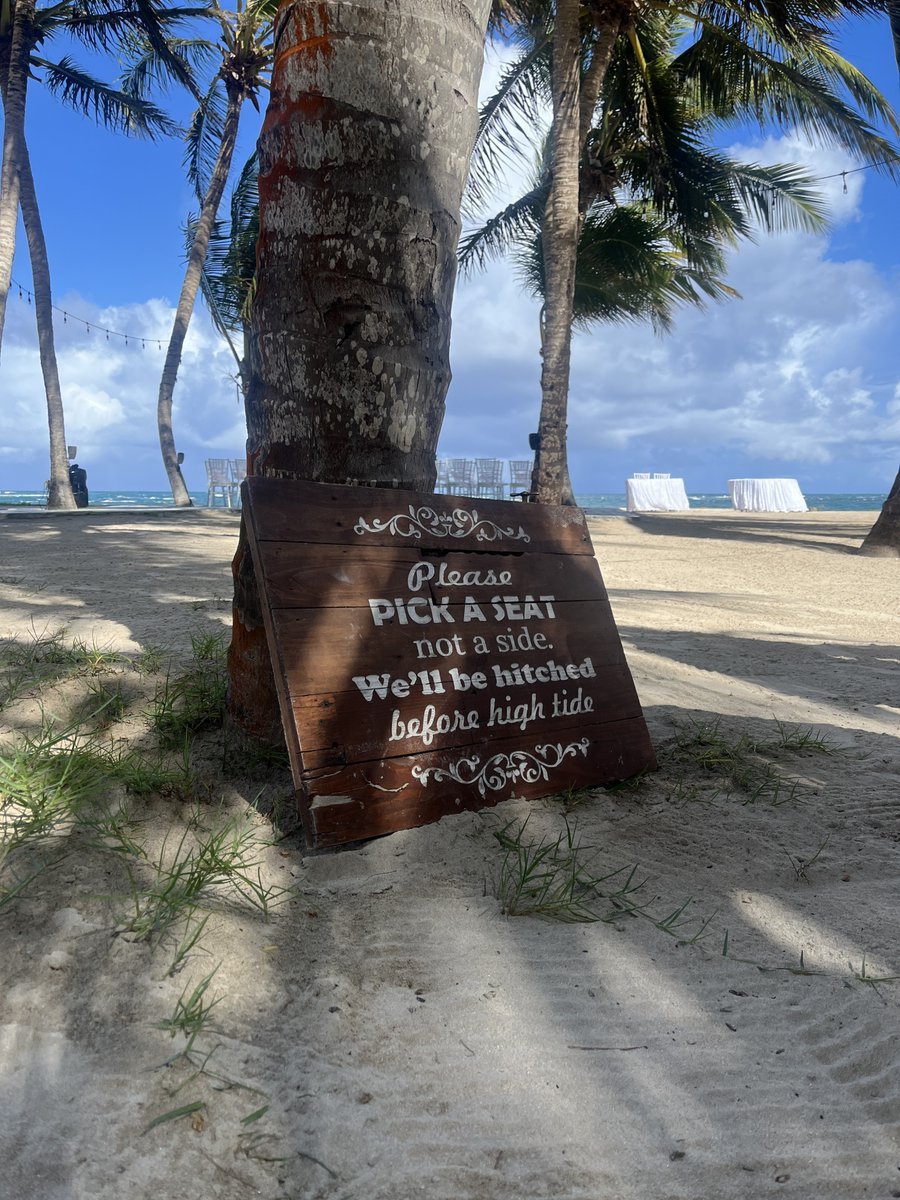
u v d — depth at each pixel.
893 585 10.41
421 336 2.93
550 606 3.30
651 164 17.22
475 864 2.54
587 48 16.05
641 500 31.16
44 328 20.64
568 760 3.09
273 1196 1.43
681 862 2.66
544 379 14.46
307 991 1.93
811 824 2.98
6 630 4.63
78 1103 1.56
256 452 3.02
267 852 2.52
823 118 14.91
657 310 21.42
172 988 1.86
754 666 5.43
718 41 15.16
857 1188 1.49
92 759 2.80
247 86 21.11
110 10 20.00
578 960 2.13
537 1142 1.56
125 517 17.23
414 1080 1.70
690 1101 1.68
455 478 24.94
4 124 17.80
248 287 19.14
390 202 2.76
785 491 30.31
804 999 2.03
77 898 2.12
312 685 2.63
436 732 2.83
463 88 2.90
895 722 4.36
